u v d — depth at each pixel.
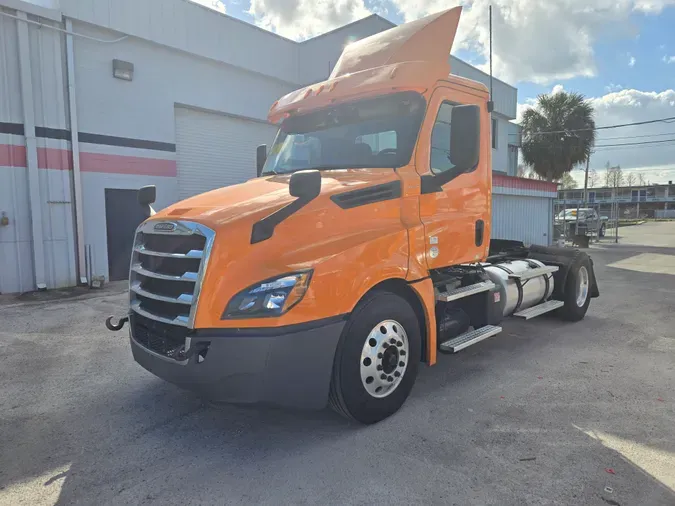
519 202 19.55
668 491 2.91
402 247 3.89
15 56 9.75
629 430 3.70
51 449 3.52
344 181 3.83
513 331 6.75
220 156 13.87
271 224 3.23
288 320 3.14
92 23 10.71
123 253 11.74
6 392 4.63
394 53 4.54
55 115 10.31
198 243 3.21
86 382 4.87
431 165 4.31
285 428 3.79
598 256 18.16
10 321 7.54
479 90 4.83
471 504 2.79
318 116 4.73
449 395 4.41
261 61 14.28
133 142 11.70
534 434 3.64
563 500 2.82
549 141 27.19
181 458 3.37
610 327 6.97
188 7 12.43
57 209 10.48
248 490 2.96
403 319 3.91
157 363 3.39
